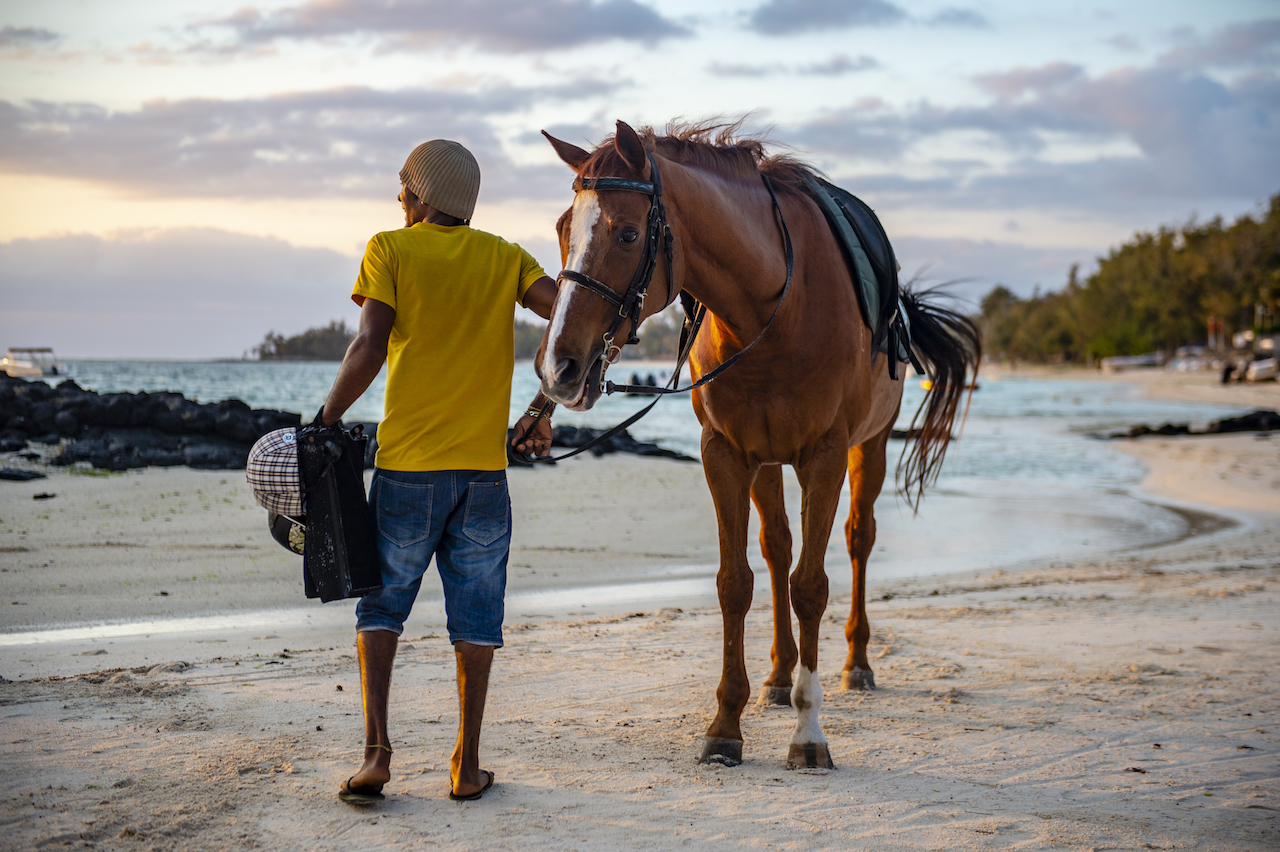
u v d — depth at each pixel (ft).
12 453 41.45
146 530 28.63
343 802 9.21
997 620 19.97
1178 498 47.39
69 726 11.45
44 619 18.66
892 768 10.85
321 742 11.10
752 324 10.87
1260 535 36.29
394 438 9.16
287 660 15.44
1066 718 12.91
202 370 400.47
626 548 30.32
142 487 36.45
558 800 9.52
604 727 12.21
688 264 10.23
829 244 11.95
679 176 10.02
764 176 11.86
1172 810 9.65
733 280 10.55
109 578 22.54
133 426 47.34
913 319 16.30
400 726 11.92
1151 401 161.48
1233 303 293.43
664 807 9.41
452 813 9.05
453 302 9.21
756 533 34.17
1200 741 11.92
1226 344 309.63
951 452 74.13
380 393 159.53
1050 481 54.90
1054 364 456.04
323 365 618.03
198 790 9.42
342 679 14.15
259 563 25.05
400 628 9.45
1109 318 382.83
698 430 96.84
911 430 17.17
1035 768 10.90
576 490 43.11
